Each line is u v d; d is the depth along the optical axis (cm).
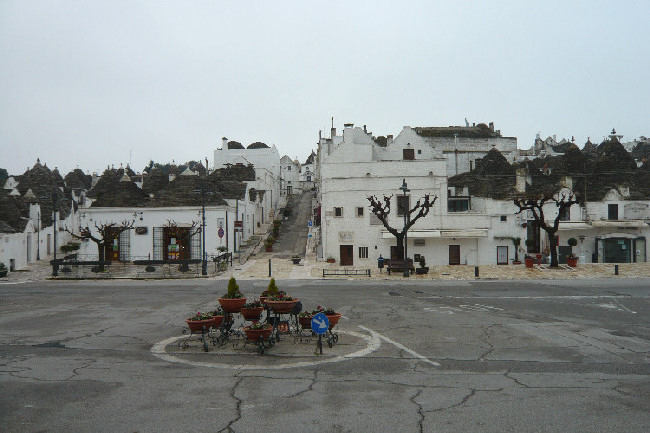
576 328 1856
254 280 3488
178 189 4578
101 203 4522
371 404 1070
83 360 1437
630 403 1072
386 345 1606
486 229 4216
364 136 5869
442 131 6431
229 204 4866
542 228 4103
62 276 3725
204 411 1032
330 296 2697
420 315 2127
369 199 3919
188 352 1527
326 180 4350
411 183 4262
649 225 4244
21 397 1117
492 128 7269
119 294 2848
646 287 2995
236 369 1345
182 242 4397
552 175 5100
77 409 1044
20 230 4372
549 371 1317
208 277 3662
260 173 7000
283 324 1647
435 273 3722
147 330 1844
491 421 975
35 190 6038
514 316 2102
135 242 4388
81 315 2159
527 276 3550
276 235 5769
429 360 1430
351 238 4303
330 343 1580
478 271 3594
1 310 2305
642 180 4744
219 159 8325
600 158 5053
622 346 1586
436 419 986
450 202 4744
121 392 1152
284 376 1280
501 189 4450
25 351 1541
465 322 1973
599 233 4300
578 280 3362
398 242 3831
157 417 1000
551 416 999
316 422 973
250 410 1038
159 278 3641
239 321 2023
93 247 4434
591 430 931
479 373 1302
